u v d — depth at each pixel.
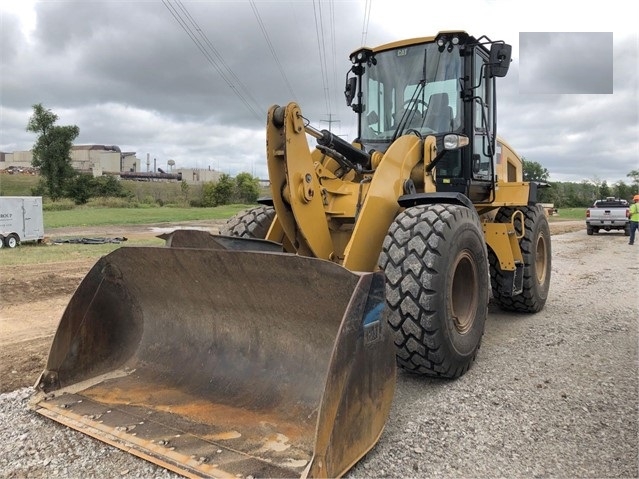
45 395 3.33
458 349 3.79
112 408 3.15
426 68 4.93
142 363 3.64
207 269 3.21
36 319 5.89
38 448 2.83
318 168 4.11
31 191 47.28
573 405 3.48
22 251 12.89
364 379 2.64
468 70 4.81
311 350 3.11
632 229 16.56
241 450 2.65
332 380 2.42
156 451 2.68
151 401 3.22
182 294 3.53
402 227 3.70
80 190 46.66
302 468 2.47
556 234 22.48
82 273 9.12
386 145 5.02
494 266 5.86
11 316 6.04
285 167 3.65
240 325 3.39
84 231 20.95
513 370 4.17
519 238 5.96
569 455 2.84
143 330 3.79
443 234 3.60
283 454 2.60
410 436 3.01
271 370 3.20
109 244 14.98
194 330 3.58
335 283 2.76
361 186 4.10
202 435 2.81
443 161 4.95
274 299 3.10
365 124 5.23
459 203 4.06
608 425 3.19
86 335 3.55
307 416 2.89
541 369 4.20
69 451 2.79
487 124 5.33
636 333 5.33
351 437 2.56
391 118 5.07
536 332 5.39
